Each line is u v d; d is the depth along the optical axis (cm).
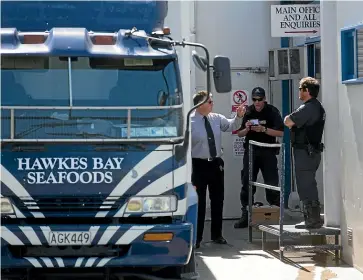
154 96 734
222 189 1069
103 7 810
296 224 1018
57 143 704
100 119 718
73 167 704
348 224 914
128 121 719
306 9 1098
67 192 703
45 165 702
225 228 1200
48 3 809
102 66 736
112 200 707
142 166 709
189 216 749
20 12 807
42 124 710
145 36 751
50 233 693
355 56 860
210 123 1050
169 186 712
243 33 1266
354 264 897
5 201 699
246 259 970
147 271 768
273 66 1230
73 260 700
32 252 701
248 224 1123
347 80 877
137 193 709
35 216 702
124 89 734
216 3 1257
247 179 1171
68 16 810
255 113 1162
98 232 697
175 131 722
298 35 1100
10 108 709
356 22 874
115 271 756
